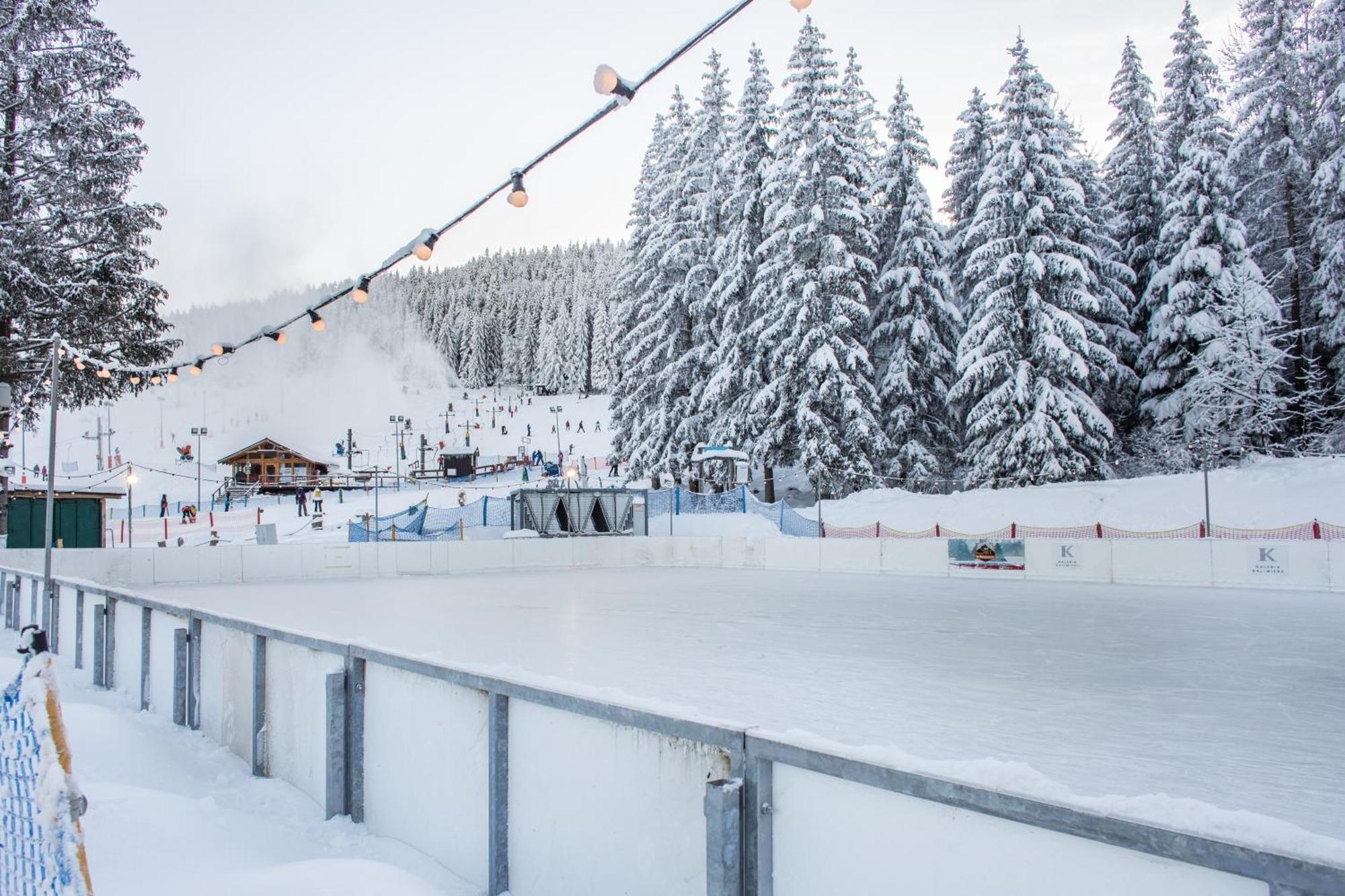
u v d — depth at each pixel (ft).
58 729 8.01
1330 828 13.82
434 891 11.29
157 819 13.62
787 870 7.75
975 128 130.52
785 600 55.77
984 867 6.34
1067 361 101.86
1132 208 123.44
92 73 86.43
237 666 19.22
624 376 141.18
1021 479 101.09
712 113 136.98
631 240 152.87
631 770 9.39
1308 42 108.17
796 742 7.56
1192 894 5.30
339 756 14.67
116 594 26.94
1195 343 109.60
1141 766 17.62
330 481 199.62
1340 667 30.04
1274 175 107.96
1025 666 30.07
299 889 11.27
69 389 85.71
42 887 7.82
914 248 118.83
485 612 49.49
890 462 114.93
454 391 578.66
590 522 103.24
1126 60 122.72
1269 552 58.29
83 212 84.28
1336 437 103.55
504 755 11.29
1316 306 107.65
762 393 113.09
